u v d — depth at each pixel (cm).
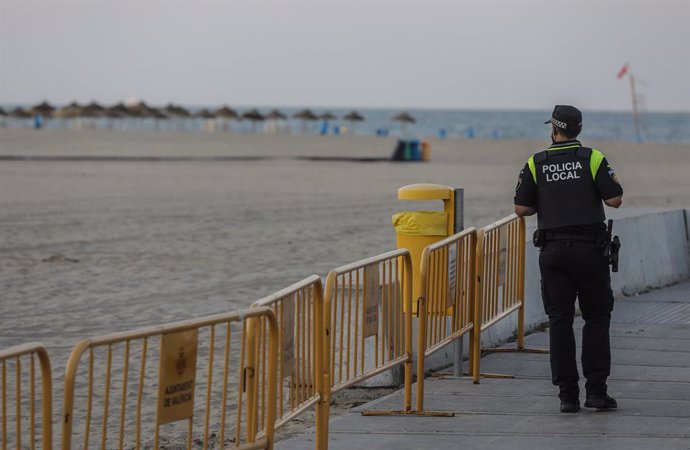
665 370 2019
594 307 1698
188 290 3366
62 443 1041
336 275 1472
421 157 12988
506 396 1850
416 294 2016
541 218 1686
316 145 16312
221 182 8512
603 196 1650
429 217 1983
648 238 3155
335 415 1805
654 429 1589
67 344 2516
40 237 4769
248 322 1237
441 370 2102
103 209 6106
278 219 5678
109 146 14525
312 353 1471
